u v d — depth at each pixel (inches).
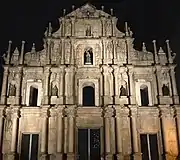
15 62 2032.5
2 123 1844.2
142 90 2050.9
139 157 1766.7
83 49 2075.5
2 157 1779.0
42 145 1785.2
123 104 1908.2
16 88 1948.8
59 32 2124.8
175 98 1925.4
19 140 1827.0
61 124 1825.8
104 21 2153.1
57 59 2038.6
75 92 1940.2
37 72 2011.6
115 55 2048.5
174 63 2041.1
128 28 2148.1
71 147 1774.1
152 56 2078.0
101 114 1881.2
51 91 1941.4
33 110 1883.6
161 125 1868.8
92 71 2000.5
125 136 1830.7
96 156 1827.0
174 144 1829.5
